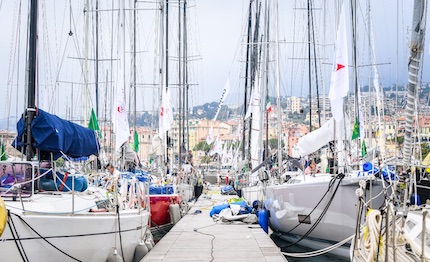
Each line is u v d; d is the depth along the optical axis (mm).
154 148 21297
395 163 8227
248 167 26828
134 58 21016
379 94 17750
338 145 13773
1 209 6793
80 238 8562
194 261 10977
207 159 60312
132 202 11906
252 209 18109
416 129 8062
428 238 6629
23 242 7547
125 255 10453
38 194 9422
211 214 19516
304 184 12578
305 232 13039
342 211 11438
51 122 9164
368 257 6980
